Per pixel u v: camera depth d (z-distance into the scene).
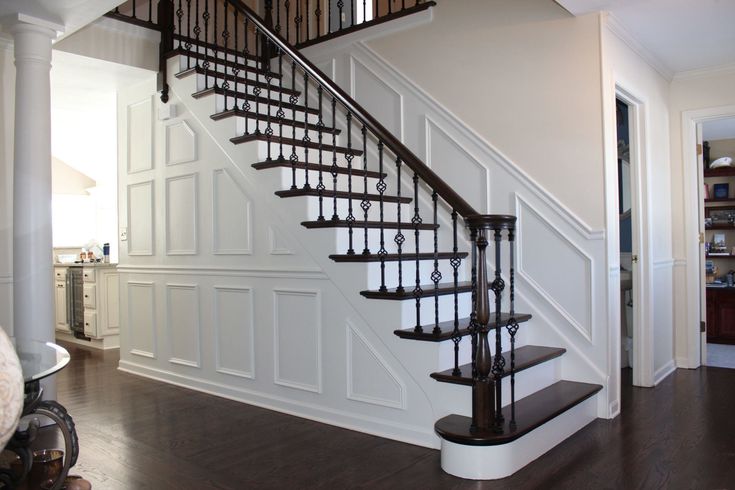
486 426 2.65
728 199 6.48
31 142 3.44
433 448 2.97
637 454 2.87
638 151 4.29
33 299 3.45
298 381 3.60
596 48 3.49
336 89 3.57
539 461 2.79
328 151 4.23
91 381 4.56
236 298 3.98
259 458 2.86
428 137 4.18
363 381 3.27
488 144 3.89
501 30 3.86
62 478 2.26
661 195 4.67
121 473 2.68
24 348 2.56
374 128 3.34
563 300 3.61
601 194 3.47
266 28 4.03
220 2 6.07
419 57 4.25
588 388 3.38
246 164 3.88
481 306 2.66
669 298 4.83
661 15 3.57
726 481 2.55
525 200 3.74
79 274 6.33
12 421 1.37
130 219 4.87
